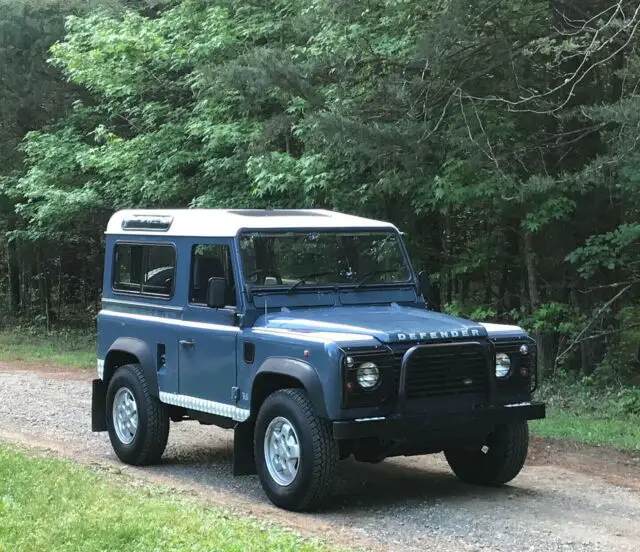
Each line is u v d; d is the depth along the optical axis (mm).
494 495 8109
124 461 9555
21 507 6746
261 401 7945
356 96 14523
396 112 14188
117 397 9664
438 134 13930
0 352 23109
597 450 10250
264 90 14750
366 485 8523
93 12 22766
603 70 14945
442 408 7422
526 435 8195
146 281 9469
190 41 18984
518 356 7832
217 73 15102
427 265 17484
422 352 7285
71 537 5977
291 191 16172
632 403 12945
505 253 17297
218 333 8297
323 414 7117
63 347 24578
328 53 14797
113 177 21812
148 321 9312
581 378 15836
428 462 9680
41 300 32594
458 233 18547
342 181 15555
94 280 33500
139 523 6258
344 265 8625
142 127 20953
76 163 22750
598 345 16219
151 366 9242
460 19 13320
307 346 7301
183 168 19891
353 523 7090
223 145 18078
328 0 14383
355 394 7078
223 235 8383
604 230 15461
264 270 8258
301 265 8422
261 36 18344
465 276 18688
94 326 30109
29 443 10500
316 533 6684
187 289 8820
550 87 14703
